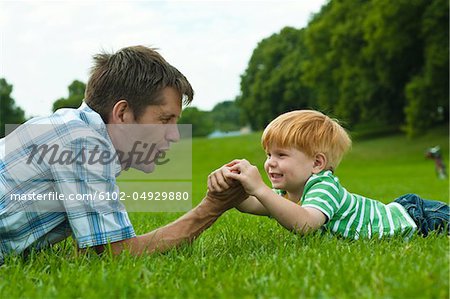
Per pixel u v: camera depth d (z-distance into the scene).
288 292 2.41
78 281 2.64
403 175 24.39
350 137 4.42
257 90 62.31
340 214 3.92
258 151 45.06
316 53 47.03
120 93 3.48
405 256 3.05
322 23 46.28
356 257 3.01
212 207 3.60
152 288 2.54
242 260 3.16
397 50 38.59
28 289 2.57
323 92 47.25
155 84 3.49
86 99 3.63
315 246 3.46
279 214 3.62
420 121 38.19
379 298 2.27
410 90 38.12
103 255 3.21
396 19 38.25
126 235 3.38
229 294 2.40
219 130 89.31
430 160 36.34
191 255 3.36
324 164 3.99
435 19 36.78
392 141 43.44
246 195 3.74
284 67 59.69
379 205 4.14
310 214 3.70
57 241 3.66
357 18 42.66
